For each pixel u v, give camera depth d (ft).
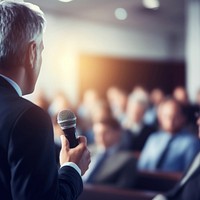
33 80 4.49
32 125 3.93
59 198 3.97
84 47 38.24
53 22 35.35
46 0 30.35
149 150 15.49
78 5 32.35
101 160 12.66
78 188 4.33
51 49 35.42
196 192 7.62
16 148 3.86
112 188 11.43
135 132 20.31
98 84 40.19
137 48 44.06
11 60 4.32
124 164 12.18
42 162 3.87
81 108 33.22
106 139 13.32
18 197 3.85
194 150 14.57
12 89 4.30
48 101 29.96
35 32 4.35
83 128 22.86
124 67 42.83
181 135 15.05
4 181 3.99
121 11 34.73
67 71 36.81
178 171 14.60
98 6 32.71
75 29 37.27
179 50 47.98
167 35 47.26
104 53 40.37
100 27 39.75
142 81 45.09
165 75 47.44
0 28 4.28
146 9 34.12
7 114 4.00
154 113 26.81
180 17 37.73
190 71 29.32
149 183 12.61
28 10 4.36
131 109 21.11
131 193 10.76
